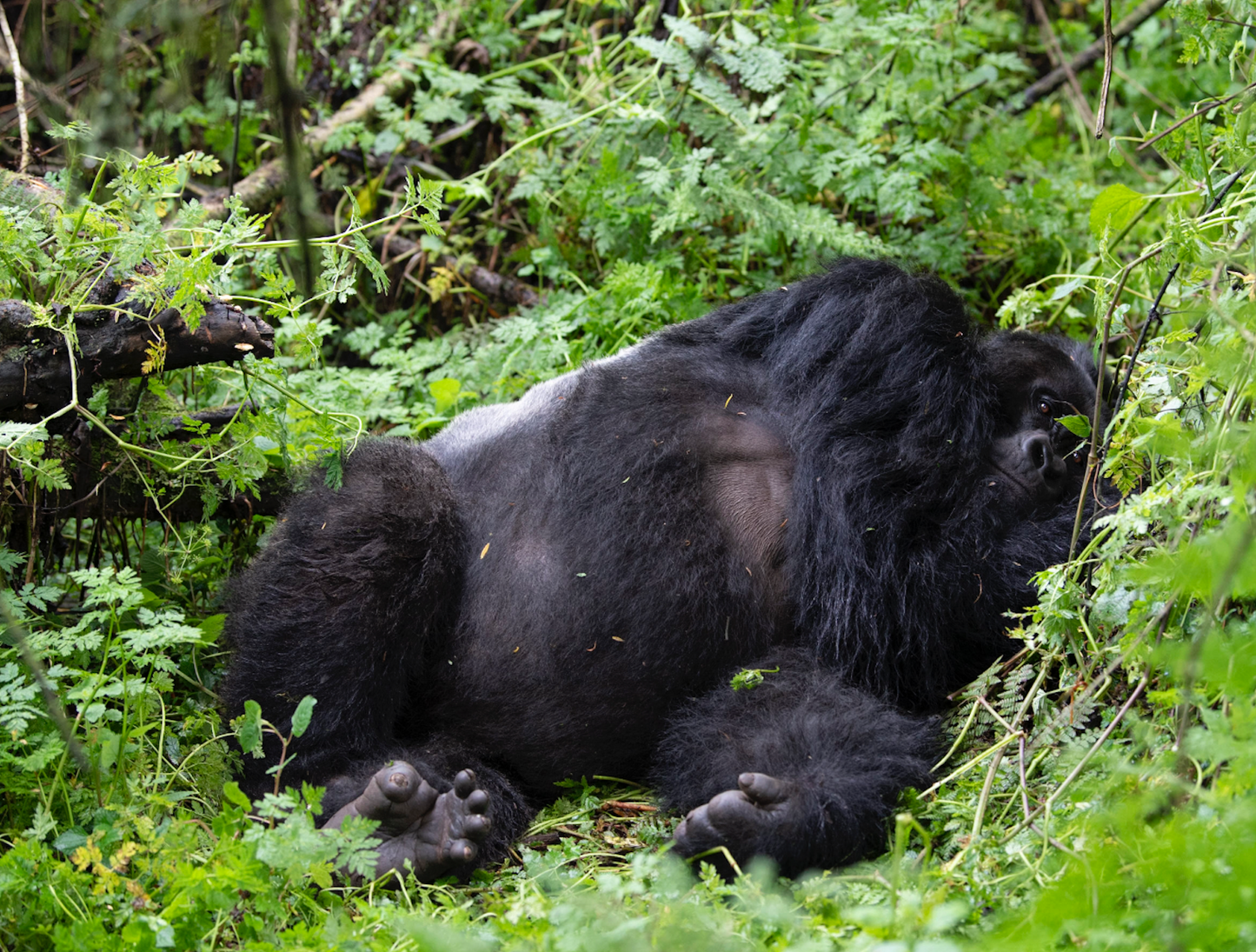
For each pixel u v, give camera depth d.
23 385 5.89
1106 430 5.92
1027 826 4.98
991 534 6.31
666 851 5.26
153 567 7.23
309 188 10.30
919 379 6.38
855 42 11.10
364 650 5.89
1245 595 4.47
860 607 6.11
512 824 5.93
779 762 5.46
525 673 6.14
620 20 11.77
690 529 6.12
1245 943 3.58
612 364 6.76
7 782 5.25
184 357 6.08
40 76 8.37
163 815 5.63
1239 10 6.36
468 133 11.59
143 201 6.20
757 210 9.45
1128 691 5.53
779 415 6.57
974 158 10.32
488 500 6.48
